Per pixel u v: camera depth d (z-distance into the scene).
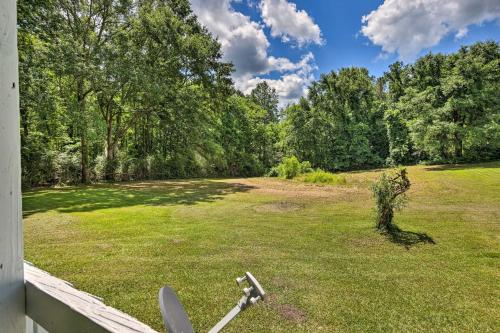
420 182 15.48
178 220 8.01
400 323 3.29
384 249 5.74
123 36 16.48
